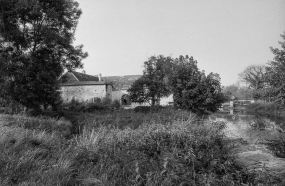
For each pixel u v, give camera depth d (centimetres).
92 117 1441
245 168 423
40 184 289
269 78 1010
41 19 1392
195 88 1224
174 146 443
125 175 340
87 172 345
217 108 1310
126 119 1296
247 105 3128
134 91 2019
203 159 403
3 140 436
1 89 1280
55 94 1488
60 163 356
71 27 1644
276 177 366
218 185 320
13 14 1228
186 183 312
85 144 476
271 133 1016
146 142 461
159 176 313
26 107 1414
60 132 892
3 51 1303
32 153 394
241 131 1096
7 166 319
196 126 595
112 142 463
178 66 1351
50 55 1483
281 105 1091
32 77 1319
